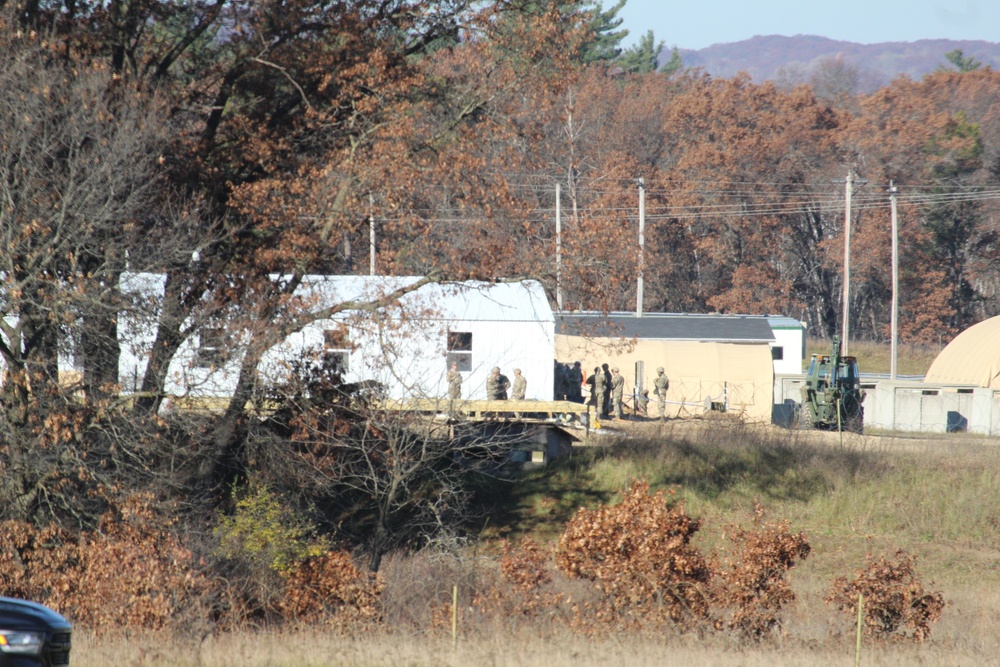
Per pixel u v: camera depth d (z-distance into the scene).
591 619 59.97
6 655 35.84
